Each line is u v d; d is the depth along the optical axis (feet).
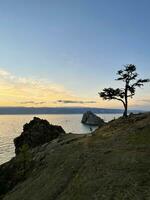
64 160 149.79
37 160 180.96
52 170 145.28
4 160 424.87
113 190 88.89
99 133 183.32
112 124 190.39
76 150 158.40
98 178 102.12
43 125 325.01
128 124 175.01
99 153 130.52
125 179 92.63
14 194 142.41
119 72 217.36
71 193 104.12
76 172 122.62
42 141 311.27
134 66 218.59
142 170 96.17
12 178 174.50
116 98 216.13
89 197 92.02
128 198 81.71
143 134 142.31
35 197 120.98
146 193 80.89
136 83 218.79
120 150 126.00
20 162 184.34
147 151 115.55
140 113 195.00
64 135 219.20
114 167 106.11
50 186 122.52
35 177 151.94
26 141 311.68
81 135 208.33
